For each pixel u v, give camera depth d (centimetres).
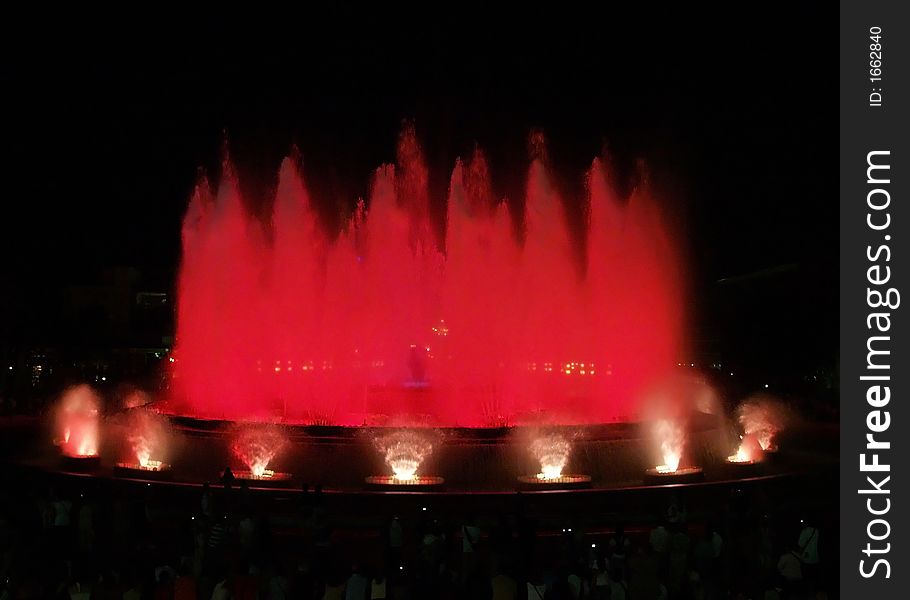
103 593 1447
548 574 1456
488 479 2412
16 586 1652
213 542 1761
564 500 2189
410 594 1503
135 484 2350
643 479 2447
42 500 2161
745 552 1850
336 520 2159
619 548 1664
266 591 1496
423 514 1902
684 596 1569
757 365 6347
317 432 2475
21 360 6253
